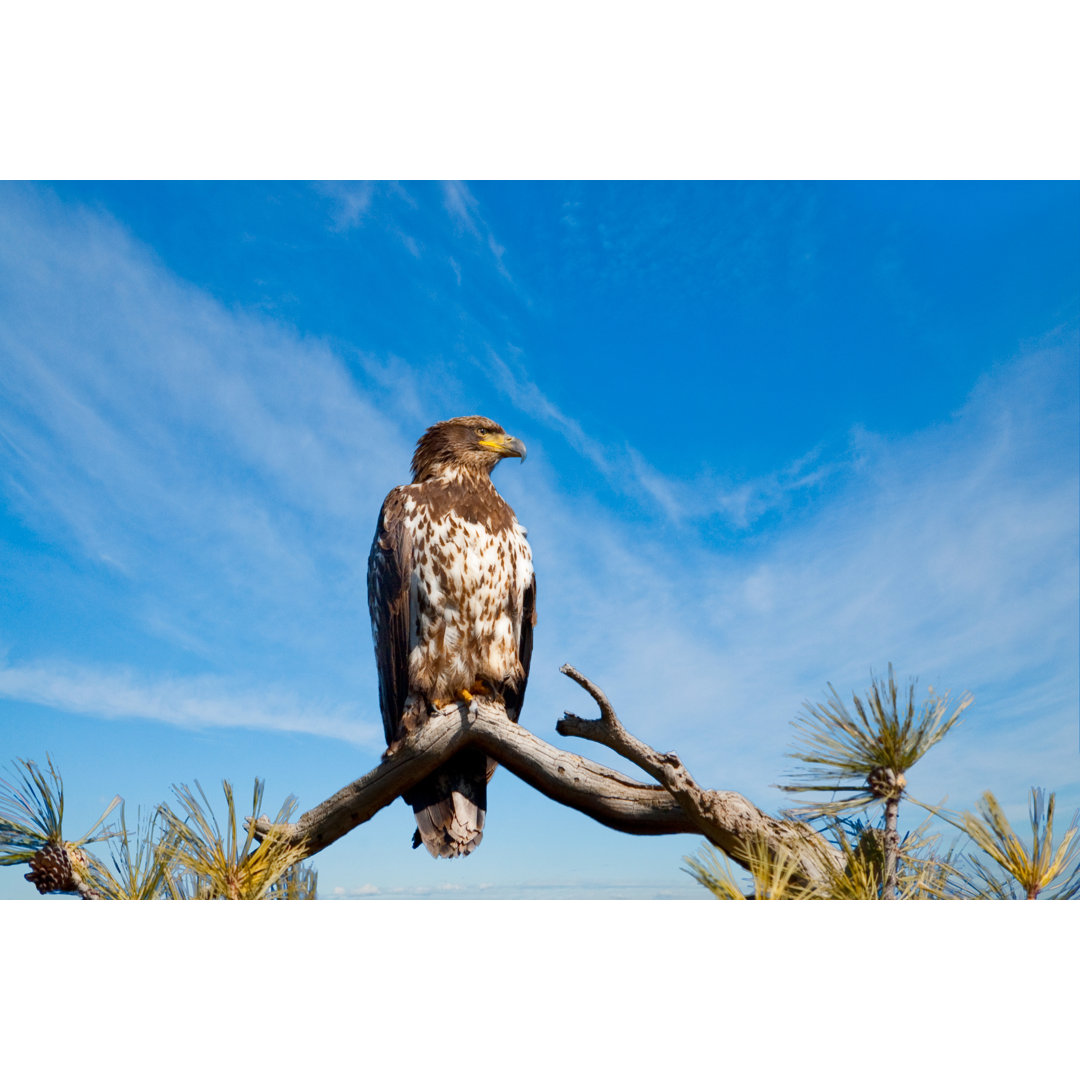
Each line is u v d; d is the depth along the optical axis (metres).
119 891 3.18
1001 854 2.71
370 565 5.40
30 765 3.19
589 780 3.76
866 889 2.84
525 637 5.39
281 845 3.38
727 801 3.29
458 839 4.60
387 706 5.25
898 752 2.80
